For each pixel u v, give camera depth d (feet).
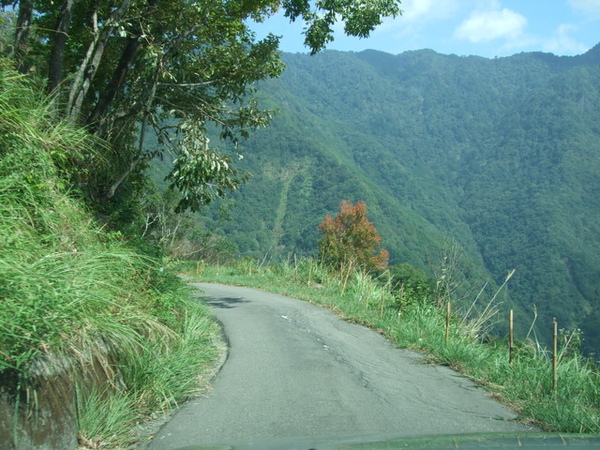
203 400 19.92
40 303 13.43
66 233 20.58
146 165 55.01
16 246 15.24
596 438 9.91
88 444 14.56
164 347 22.11
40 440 12.60
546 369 23.89
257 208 373.40
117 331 17.12
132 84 50.16
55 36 37.06
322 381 22.80
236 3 49.49
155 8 44.16
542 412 18.63
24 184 18.89
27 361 12.66
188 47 48.67
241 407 19.04
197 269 84.38
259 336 32.71
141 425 17.06
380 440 9.85
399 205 431.02
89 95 53.57
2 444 11.45
